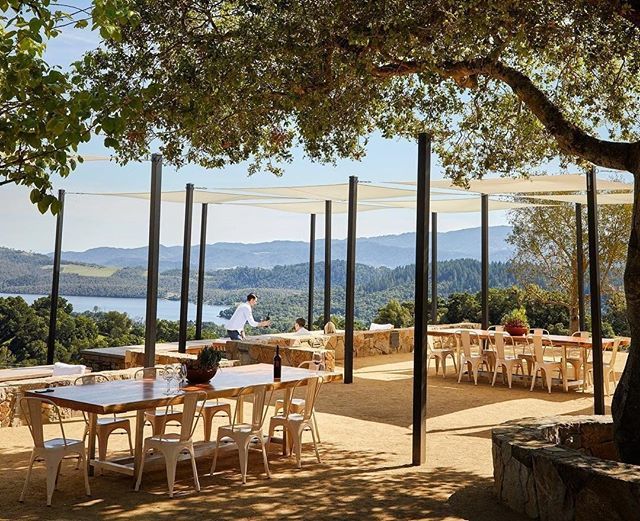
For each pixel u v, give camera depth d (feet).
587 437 18.13
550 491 13.96
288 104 17.02
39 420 15.67
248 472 18.78
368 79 17.72
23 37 10.85
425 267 19.56
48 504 15.37
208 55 16.55
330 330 45.27
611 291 54.65
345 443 22.44
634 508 12.32
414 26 15.21
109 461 18.03
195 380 19.11
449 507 15.40
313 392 20.06
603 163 16.61
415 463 19.56
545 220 55.01
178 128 19.22
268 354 36.60
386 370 40.32
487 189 32.37
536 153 22.35
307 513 14.94
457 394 32.35
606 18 15.30
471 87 18.76
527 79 17.69
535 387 34.68
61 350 47.16
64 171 11.09
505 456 15.43
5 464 19.01
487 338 37.83
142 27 17.35
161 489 16.96
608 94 20.43
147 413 19.83
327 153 21.70
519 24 15.40
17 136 10.62
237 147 20.52
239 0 16.65
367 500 15.98
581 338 35.09
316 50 16.05
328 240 45.91
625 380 16.22
